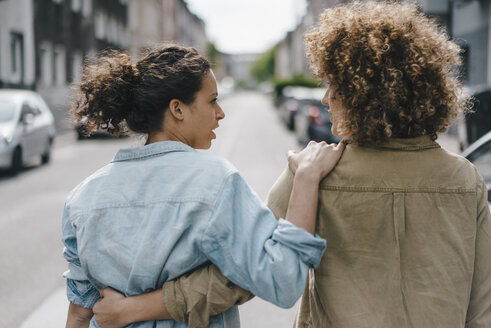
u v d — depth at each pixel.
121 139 17.30
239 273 1.25
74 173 10.64
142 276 1.27
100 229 1.32
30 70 21.27
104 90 1.40
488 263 1.38
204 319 1.29
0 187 9.05
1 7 19.02
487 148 3.33
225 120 29.89
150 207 1.30
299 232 1.26
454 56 1.37
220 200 1.26
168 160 1.35
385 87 1.30
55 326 3.51
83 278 1.40
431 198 1.34
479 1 15.98
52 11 23.84
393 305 1.32
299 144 16.09
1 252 5.21
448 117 1.40
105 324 1.33
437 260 1.33
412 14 1.39
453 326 1.31
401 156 1.36
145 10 42.34
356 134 1.37
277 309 3.83
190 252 1.26
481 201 1.38
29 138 10.88
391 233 1.34
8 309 3.80
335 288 1.34
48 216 6.79
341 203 1.35
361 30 1.35
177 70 1.37
